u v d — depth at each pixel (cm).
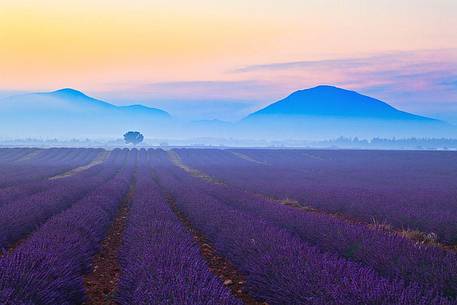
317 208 1777
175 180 2873
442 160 6000
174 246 709
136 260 655
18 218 1045
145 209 1239
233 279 721
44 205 1309
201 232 1166
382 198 1808
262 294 604
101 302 584
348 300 453
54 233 796
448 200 1745
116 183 2456
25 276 487
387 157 6694
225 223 1000
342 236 853
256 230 890
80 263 715
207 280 555
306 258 637
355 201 1717
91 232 933
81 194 1878
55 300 496
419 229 1230
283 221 1120
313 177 3384
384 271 652
